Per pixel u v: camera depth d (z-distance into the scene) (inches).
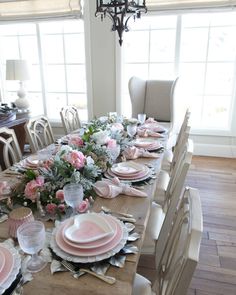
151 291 45.4
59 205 45.6
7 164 77.6
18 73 148.6
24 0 157.2
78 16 151.2
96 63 157.2
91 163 54.8
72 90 175.5
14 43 175.6
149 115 144.9
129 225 42.2
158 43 151.9
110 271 33.0
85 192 50.6
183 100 157.2
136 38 153.4
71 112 118.9
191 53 149.8
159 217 65.4
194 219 30.9
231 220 94.0
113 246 36.3
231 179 125.6
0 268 32.1
